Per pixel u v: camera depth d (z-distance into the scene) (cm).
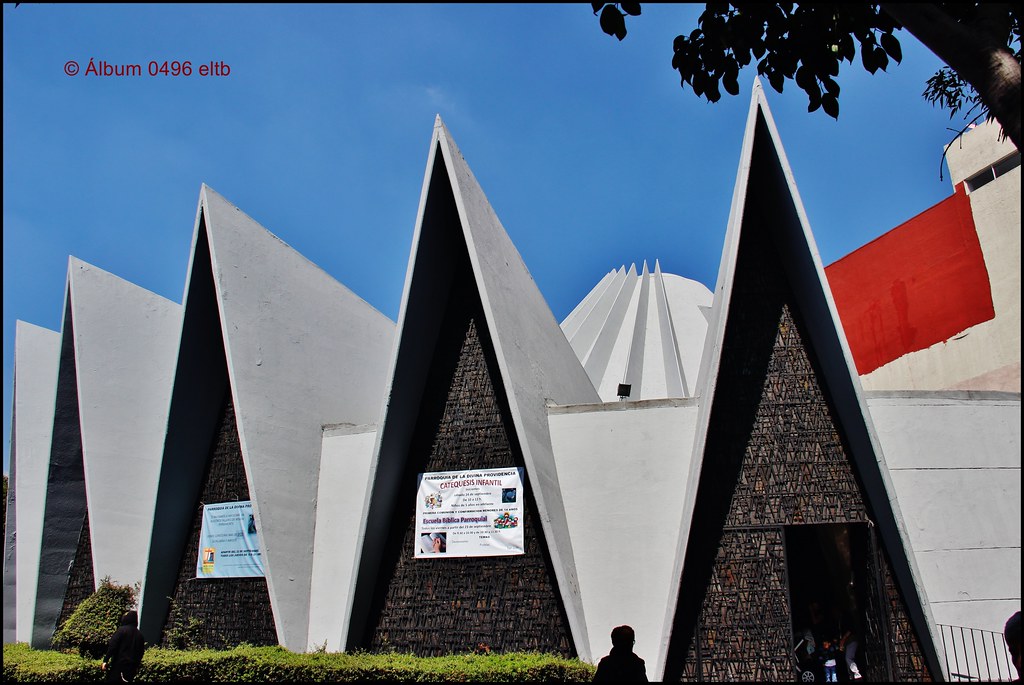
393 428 1341
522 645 1270
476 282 1347
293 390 1586
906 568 1136
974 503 1295
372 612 1355
